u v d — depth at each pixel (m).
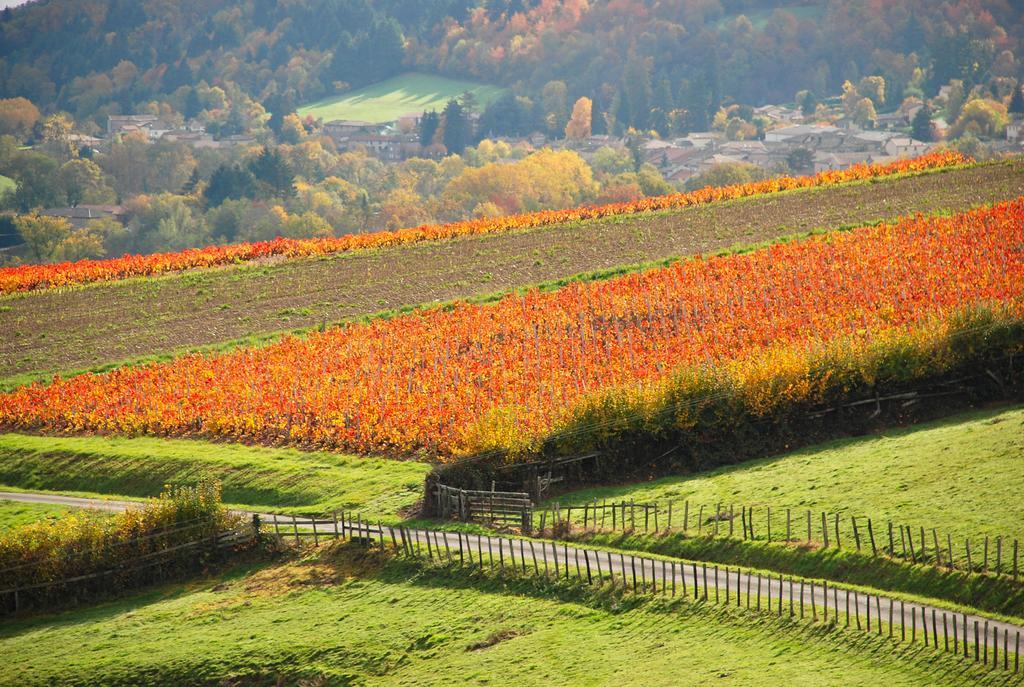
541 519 123.88
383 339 184.12
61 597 126.38
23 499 155.12
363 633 108.88
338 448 153.38
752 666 89.75
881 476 116.06
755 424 135.12
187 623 116.25
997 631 87.38
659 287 187.62
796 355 139.25
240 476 149.38
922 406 136.25
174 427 169.75
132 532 129.62
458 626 107.38
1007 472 109.44
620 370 154.00
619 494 129.38
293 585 121.25
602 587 107.06
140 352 199.38
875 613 93.06
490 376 161.25
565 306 186.75
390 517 132.00
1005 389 136.25
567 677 95.38
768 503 116.44
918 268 174.25
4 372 195.12
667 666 92.62
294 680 104.56
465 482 132.62
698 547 111.94
